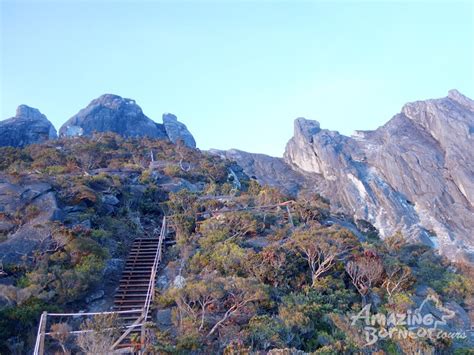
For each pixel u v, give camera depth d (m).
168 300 18.73
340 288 20.78
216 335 16.72
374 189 78.19
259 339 15.98
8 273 20.47
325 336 16.95
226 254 21.84
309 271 21.75
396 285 21.53
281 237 25.12
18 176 29.48
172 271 22.08
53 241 22.45
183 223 26.94
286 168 94.69
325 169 86.38
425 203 74.56
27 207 25.92
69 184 30.31
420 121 90.75
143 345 15.45
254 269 20.48
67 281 19.25
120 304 19.95
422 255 31.20
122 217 30.05
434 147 83.75
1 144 70.81
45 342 16.33
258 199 33.78
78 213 27.05
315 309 18.08
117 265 23.62
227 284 18.16
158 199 35.22
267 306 18.33
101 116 84.25
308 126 99.06
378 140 92.44
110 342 15.55
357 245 23.52
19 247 22.19
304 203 31.88
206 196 35.44
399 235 35.44
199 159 54.03
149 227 30.27
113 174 39.28
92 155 46.69
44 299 18.11
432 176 77.50
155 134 86.69
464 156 78.88
